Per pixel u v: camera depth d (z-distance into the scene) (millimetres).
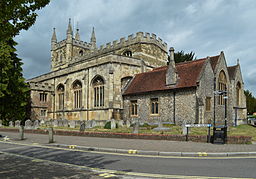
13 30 5887
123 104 32656
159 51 43406
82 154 11258
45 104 44125
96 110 33844
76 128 27203
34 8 6008
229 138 13578
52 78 45500
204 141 14172
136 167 8219
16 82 21422
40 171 7758
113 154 11141
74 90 39500
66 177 6910
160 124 23953
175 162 9016
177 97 26344
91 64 35469
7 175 7262
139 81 32625
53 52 61312
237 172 7289
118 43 42531
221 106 28516
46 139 18094
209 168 7891
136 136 16688
